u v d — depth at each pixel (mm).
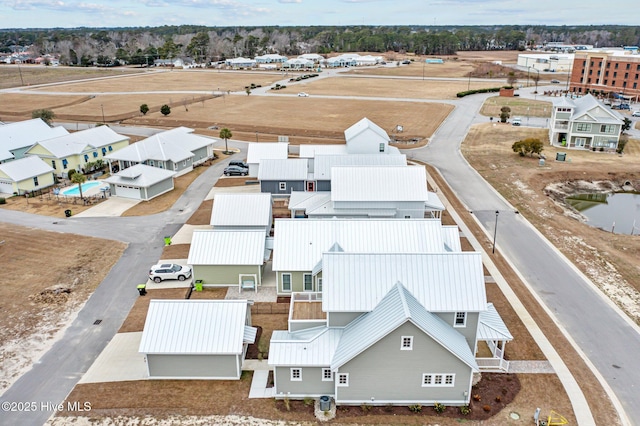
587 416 28016
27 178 66875
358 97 145750
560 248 50469
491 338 31281
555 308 39375
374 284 30984
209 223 56469
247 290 42375
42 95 151500
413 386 28797
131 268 45969
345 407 28938
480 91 151875
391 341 27656
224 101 141250
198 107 132625
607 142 87250
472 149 89438
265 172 63188
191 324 31281
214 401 29234
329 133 102438
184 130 87875
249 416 28062
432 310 30078
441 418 28000
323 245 41031
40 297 40719
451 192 67312
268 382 31016
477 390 30031
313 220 42344
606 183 72875
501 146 90625
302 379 29281
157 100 143250
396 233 41375
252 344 34875
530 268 46094
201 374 31188
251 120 115125
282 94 152750
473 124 109500
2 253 48781
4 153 76875
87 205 62781
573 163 79750
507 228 55406
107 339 35344
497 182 71375
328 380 29344
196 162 81062
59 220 57656
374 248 40562
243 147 93312
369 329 28703
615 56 142625
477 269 31453
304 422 27688
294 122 112438
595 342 35062
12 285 42688
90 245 50719
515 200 64250
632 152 86000
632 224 59375
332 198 52156
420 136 98562
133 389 30266
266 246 46469
